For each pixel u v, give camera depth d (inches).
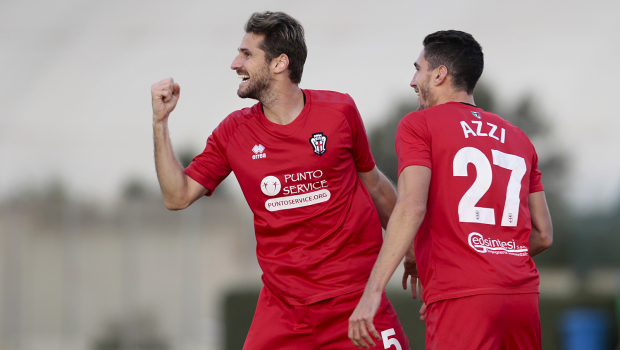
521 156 425.7
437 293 396.8
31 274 1881.2
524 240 410.3
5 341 1827.0
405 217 384.8
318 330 452.8
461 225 394.3
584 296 1658.5
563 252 3029.0
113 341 1860.2
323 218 450.0
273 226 454.3
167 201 469.4
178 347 1882.4
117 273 1939.0
